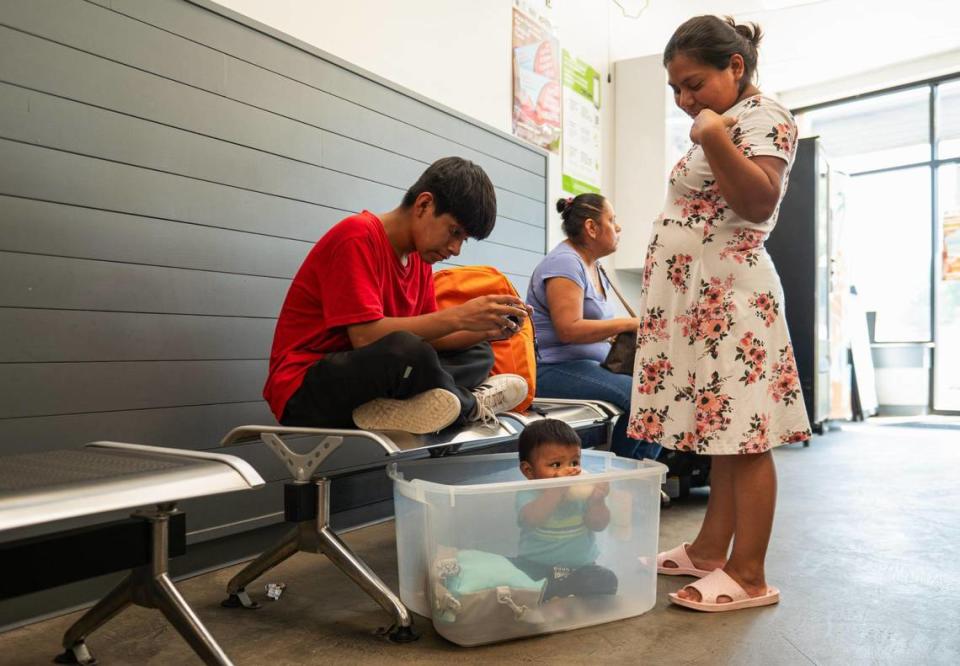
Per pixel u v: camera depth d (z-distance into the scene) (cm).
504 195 315
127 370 171
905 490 308
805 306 482
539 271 250
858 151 729
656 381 171
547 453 161
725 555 183
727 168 149
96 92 165
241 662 132
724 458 182
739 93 166
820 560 198
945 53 618
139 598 116
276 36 209
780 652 135
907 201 712
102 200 166
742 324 159
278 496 207
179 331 182
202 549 189
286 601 166
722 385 159
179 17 183
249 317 200
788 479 337
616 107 445
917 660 131
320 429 143
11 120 150
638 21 478
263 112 204
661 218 173
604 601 150
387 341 144
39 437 155
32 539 98
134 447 122
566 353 249
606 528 150
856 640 141
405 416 146
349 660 132
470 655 134
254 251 202
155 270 177
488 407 168
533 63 351
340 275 156
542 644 140
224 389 193
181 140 183
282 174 210
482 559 139
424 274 183
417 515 148
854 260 683
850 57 613
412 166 261
